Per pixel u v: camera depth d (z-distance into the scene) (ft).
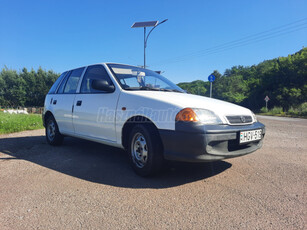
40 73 137.28
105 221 6.19
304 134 23.47
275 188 8.50
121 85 11.00
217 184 8.86
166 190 8.26
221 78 277.03
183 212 6.68
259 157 13.16
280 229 5.84
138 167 9.64
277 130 27.14
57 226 5.95
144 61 60.39
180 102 8.79
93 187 8.49
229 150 8.86
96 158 12.60
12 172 10.18
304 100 90.89
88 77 13.16
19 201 7.35
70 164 11.42
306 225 6.02
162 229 5.82
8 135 20.79
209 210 6.80
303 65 95.25
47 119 16.49
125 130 10.34
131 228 5.85
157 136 9.02
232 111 9.41
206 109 8.64
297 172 10.42
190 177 9.62
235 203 7.26
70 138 19.29
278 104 101.45
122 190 8.23
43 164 11.42
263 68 228.22
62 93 15.11
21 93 130.11
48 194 7.87
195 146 7.94
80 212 6.67
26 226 5.95
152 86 12.16
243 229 5.83
